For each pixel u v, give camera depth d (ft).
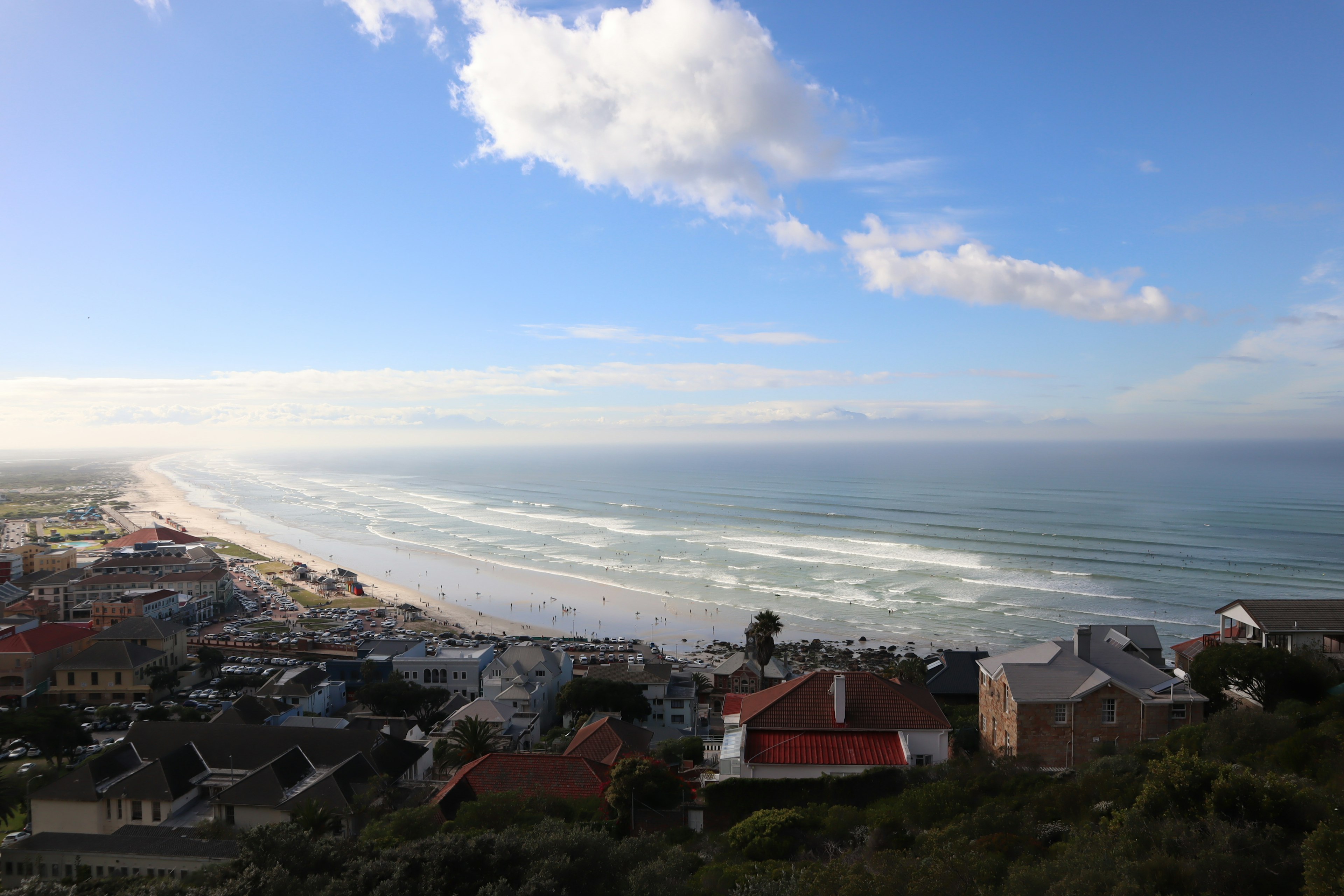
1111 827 97.45
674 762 209.26
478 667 360.48
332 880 96.84
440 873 99.09
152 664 380.78
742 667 363.56
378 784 200.23
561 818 153.89
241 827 184.96
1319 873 75.97
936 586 613.11
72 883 145.38
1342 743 118.52
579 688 316.19
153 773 198.08
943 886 92.53
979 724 195.42
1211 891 80.64
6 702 354.54
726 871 110.83
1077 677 168.25
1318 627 204.85
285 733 222.48
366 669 382.22
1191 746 139.85
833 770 150.41
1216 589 568.82
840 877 96.58
